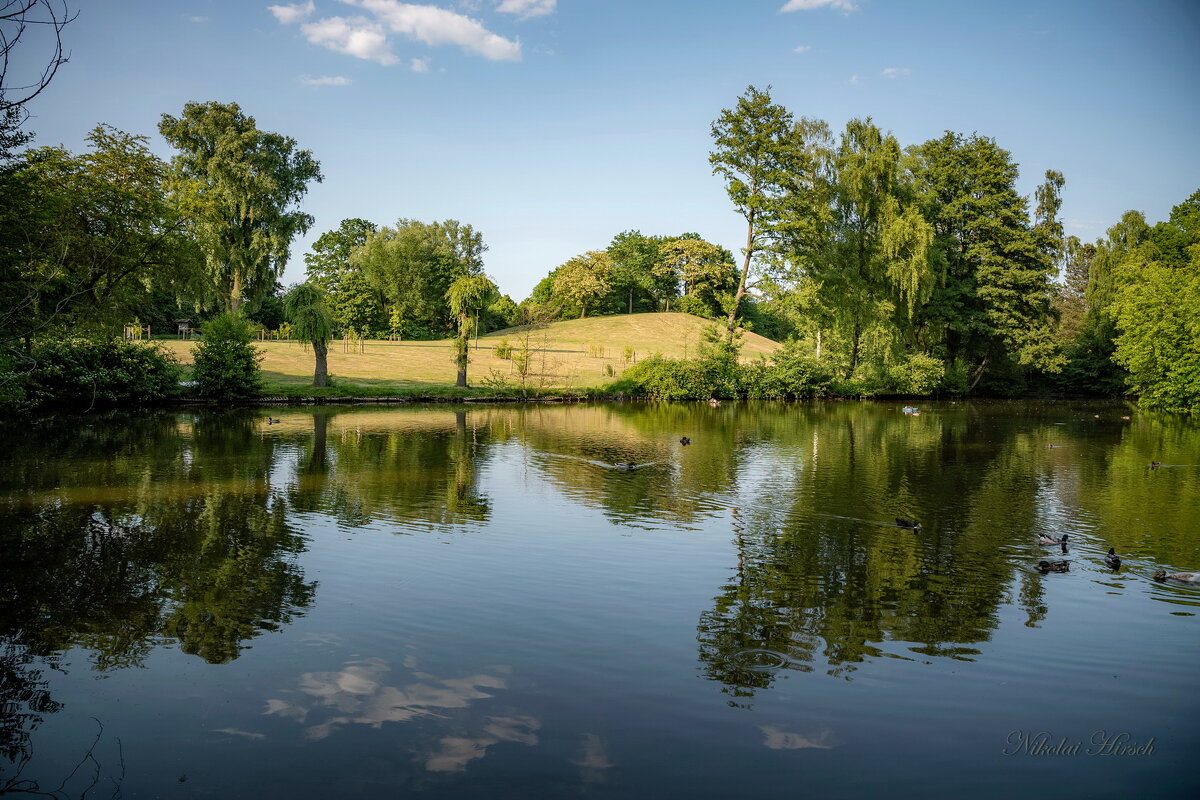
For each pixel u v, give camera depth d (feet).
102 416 110.52
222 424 101.76
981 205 185.57
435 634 30.32
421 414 122.83
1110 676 27.68
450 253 342.44
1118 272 173.68
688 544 44.37
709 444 90.12
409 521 48.73
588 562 40.42
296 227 191.62
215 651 28.48
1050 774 21.30
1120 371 203.31
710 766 21.25
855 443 92.84
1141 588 37.45
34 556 39.83
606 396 163.94
